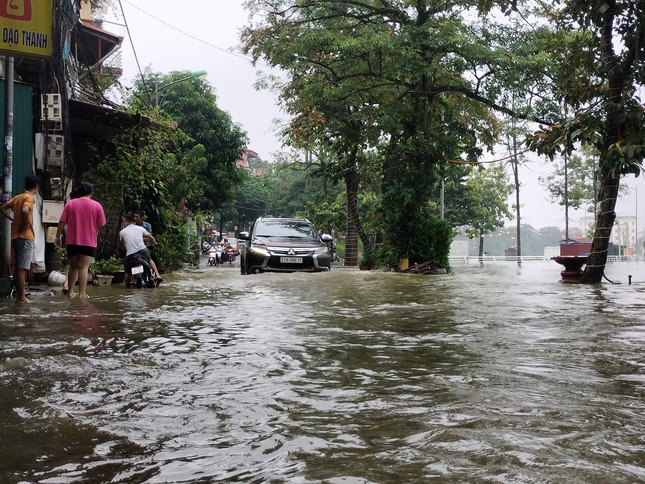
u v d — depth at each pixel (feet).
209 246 179.52
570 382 11.01
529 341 15.97
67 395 9.95
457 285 39.27
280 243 55.36
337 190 190.39
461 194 165.68
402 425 8.28
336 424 8.39
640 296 30.01
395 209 70.90
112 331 17.72
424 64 66.33
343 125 90.79
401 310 24.02
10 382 10.84
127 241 38.42
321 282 42.06
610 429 7.99
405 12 71.72
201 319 21.01
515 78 65.82
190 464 6.82
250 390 10.46
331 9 72.18
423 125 72.79
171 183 76.13
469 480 6.21
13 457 7.06
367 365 12.76
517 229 152.15
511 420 8.45
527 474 6.33
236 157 135.44
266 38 73.20
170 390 10.40
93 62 76.43
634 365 12.66
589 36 45.78
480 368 12.39
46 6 30.40
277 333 17.63
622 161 37.40
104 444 7.53
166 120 56.34
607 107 38.75
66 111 39.60
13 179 35.96
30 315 21.91
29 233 28.09
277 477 6.40
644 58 38.93
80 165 50.01
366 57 69.82
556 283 41.93
